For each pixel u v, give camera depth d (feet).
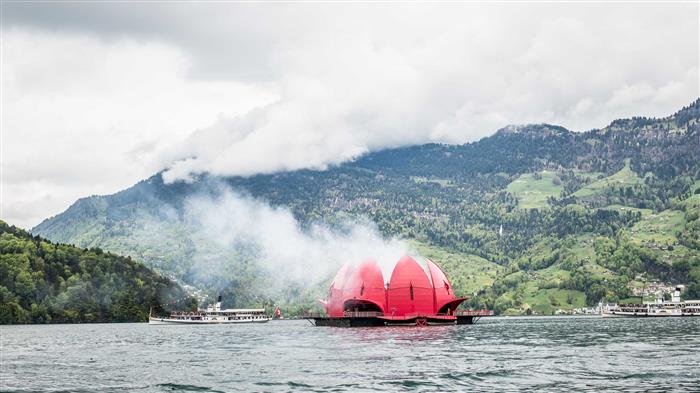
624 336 425.28
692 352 291.38
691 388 188.14
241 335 525.75
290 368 247.29
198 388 204.74
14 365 280.72
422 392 188.55
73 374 243.81
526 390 189.26
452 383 203.31
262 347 361.51
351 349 325.62
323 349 330.54
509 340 388.16
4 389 207.82
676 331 481.87
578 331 511.40
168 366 266.57
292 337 458.50
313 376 222.89
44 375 241.96
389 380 210.38
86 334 595.88
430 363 254.47
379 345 349.61
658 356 274.57
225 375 231.91
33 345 420.77
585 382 201.67
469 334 458.91
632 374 217.15
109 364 279.49
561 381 204.64
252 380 217.56
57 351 361.30
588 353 292.40
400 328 547.08
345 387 198.70
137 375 237.25
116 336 547.49
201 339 473.67
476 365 247.09
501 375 218.79
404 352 303.07
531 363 252.42
